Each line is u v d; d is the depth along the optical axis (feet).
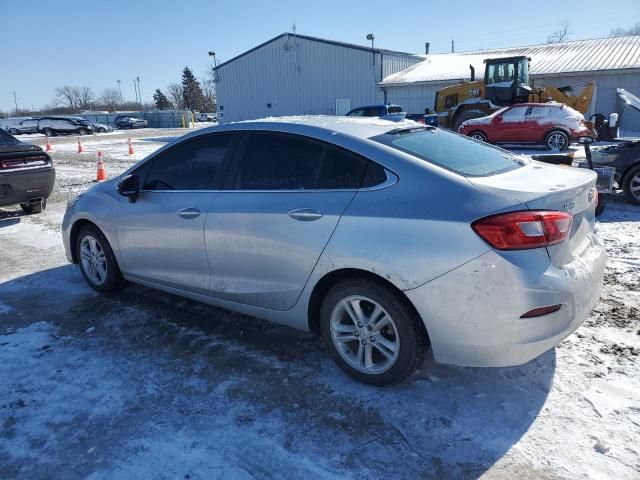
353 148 10.25
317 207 10.18
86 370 11.26
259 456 8.46
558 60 85.35
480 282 8.58
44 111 331.77
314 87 101.81
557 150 52.37
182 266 12.91
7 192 24.52
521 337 8.63
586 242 10.03
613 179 23.30
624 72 74.54
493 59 64.13
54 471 8.27
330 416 9.41
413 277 9.00
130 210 13.83
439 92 70.74
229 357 11.64
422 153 10.21
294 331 12.80
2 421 9.55
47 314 14.34
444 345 9.14
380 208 9.48
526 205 8.65
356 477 7.94
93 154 67.26
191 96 335.26
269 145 11.48
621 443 8.35
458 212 8.80
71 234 16.11
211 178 12.29
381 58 93.86
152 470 8.21
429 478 7.87
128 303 14.92
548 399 9.59
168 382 10.69
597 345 11.36
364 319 10.02
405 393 10.02
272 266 10.96
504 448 8.41
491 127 55.62
